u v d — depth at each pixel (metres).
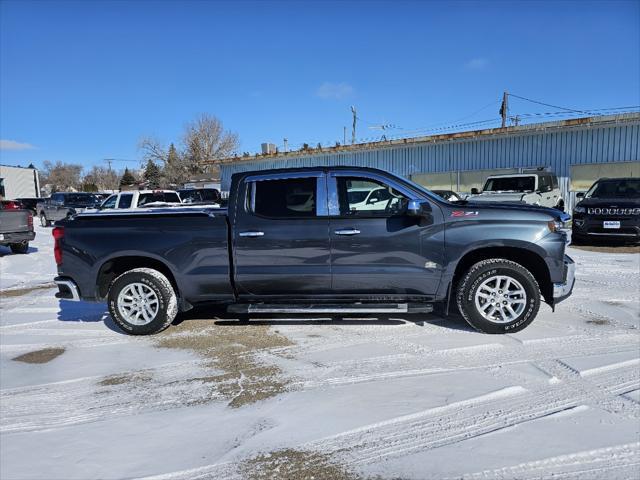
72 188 94.12
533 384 3.72
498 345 4.62
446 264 4.88
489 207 4.96
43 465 2.85
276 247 5.02
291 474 2.67
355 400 3.54
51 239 18.09
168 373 4.23
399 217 4.92
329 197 5.03
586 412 3.25
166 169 64.88
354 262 4.96
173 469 2.76
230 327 5.54
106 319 6.16
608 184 12.30
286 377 4.03
